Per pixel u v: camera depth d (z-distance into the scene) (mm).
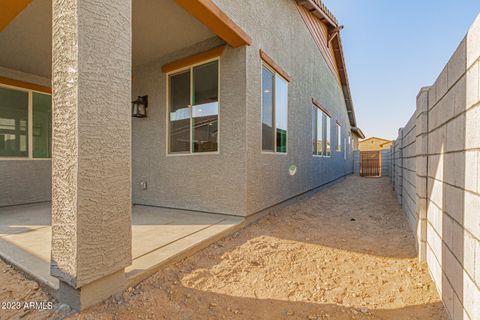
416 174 3301
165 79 5070
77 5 1703
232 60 4266
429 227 2670
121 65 1988
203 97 4609
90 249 1797
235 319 1914
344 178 14586
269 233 3939
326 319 1941
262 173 4742
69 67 1737
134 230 3533
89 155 1773
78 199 1721
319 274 2686
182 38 4441
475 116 1503
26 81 5574
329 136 10586
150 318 1829
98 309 1854
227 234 3633
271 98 5242
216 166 4418
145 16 3771
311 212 5617
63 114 1768
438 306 2074
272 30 5180
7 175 5312
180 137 4906
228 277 2539
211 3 3273
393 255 3191
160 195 5113
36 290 2070
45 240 3053
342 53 11242
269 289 2359
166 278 2375
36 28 3865
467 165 1616
